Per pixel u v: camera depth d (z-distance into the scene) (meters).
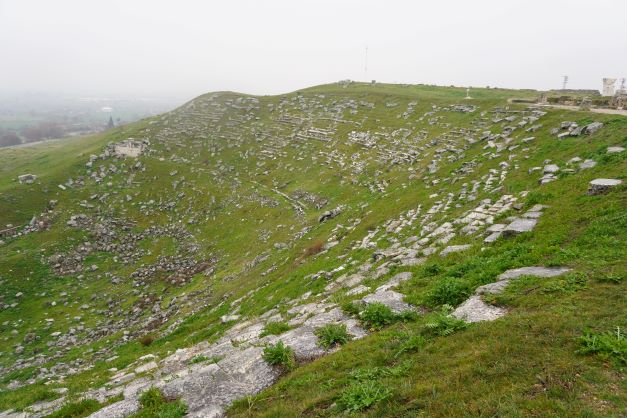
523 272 14.97
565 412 7.30
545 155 31.45
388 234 32.47
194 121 128.62
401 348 11.54
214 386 12.78
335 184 68.75
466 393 8.52
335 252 35.28
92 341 45.34
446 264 19.45
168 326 41.03
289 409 10.06
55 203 82.69
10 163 126.19
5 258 64.12
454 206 30.84
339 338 13.99
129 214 84.44
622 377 8.02
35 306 54.72
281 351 13.40
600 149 26.27
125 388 16.36
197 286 53.88
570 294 11.98
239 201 81.38
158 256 70.44
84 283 61.66
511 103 64.38
